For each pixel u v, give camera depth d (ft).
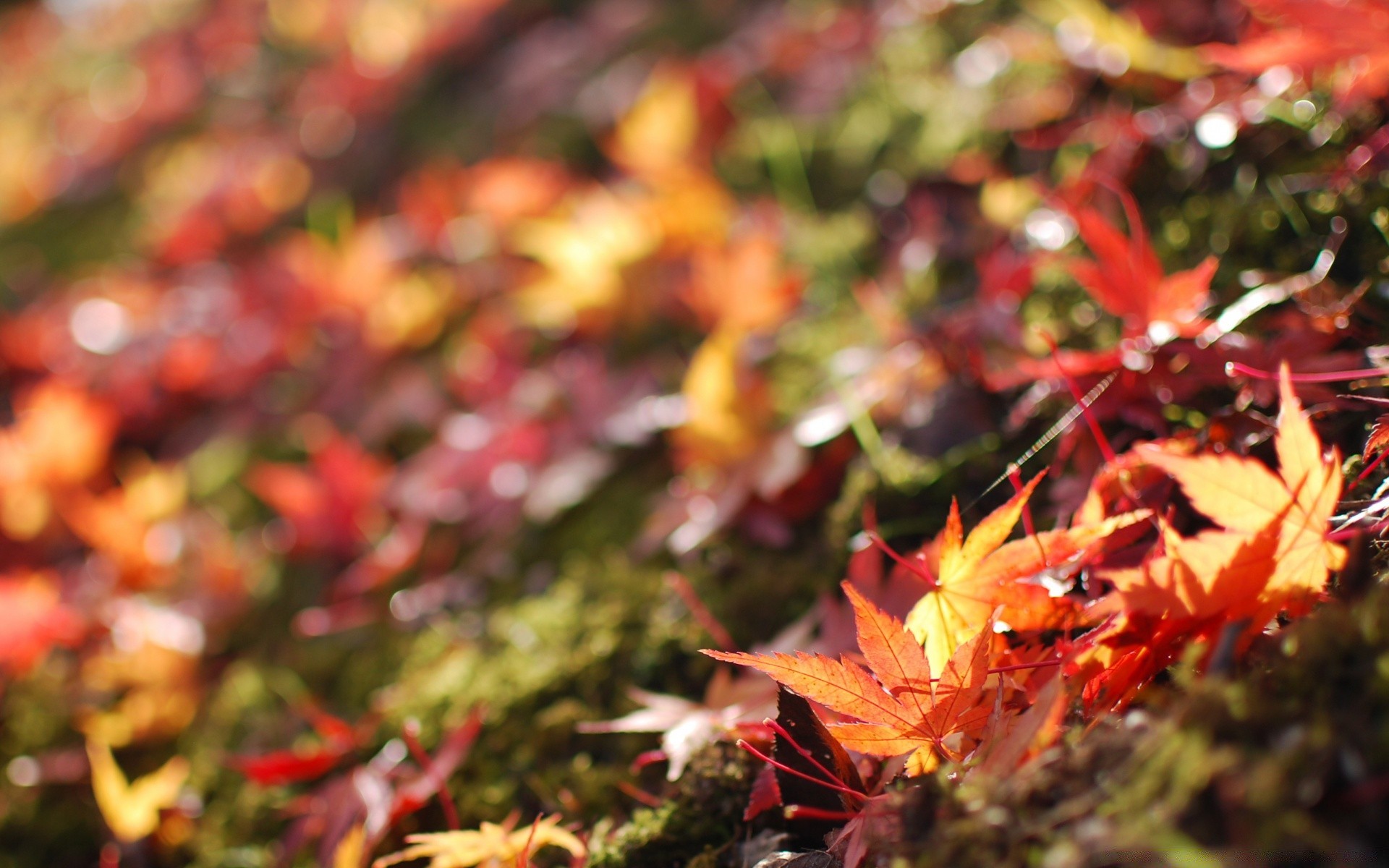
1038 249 1.93
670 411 2.09
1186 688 1.44
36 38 6.24
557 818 1.65
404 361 2.82
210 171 4.13
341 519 2.26
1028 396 1.79
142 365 3.07
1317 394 1.63
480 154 3.50
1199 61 1.90
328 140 4.04
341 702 1.97
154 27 5.73
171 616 2.19
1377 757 1.38
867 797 1.53
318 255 2.90
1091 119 1.99
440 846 1.62
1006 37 2.35
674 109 2.66
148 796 1.85
